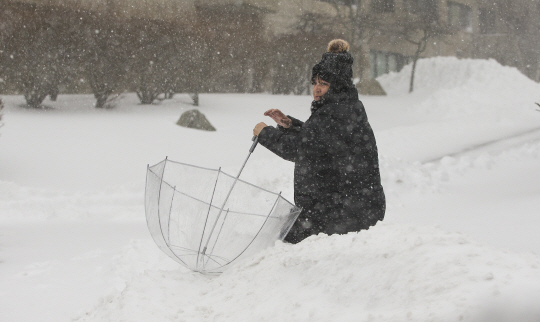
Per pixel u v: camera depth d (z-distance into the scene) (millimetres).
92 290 3984
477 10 43250
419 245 2369
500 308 1721
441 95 23750
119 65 18406
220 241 3000
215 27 23328
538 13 46719
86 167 11242
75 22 17516
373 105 24922
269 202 2969
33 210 8125
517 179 9094
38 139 12922
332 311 2195
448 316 1776
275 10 27891
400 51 36656
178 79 20328
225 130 16609
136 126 15531
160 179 3096
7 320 3328
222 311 2596
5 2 16547
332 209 3295
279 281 2658
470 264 2070
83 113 16875
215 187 3004
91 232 6758
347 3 32500
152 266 4617
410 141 14852
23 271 4582
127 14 19156
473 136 15430
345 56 3312
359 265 2404
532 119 18625
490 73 26797
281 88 26078
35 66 16859
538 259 2150
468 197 7934
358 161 3234
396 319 1885
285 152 3248
